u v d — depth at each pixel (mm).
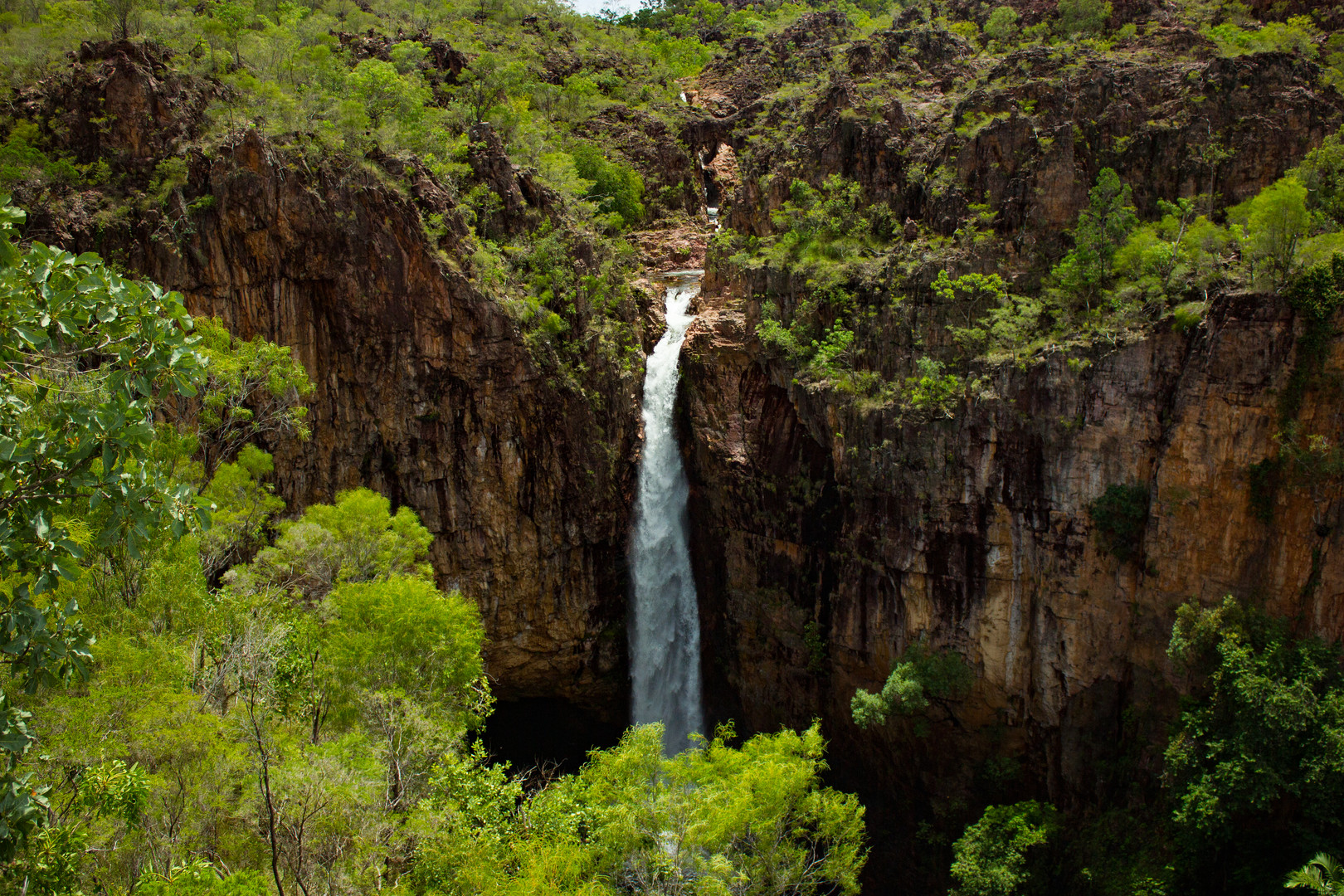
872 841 43531
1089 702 36594
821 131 57375
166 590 26500
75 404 12570
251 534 37125
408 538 38281
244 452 37688
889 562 42031
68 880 16109
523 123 65125
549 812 27609
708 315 54156
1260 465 32188
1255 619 31344
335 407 46062
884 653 42781
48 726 19156
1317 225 35844
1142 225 42156
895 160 52375
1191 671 32531
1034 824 35875
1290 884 25266
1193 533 33688
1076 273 39844
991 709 39625
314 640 29422
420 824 23094
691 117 81688
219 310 43188
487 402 47781
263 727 23078
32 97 46000
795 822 29156
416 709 26812
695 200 77875
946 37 66938
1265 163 42375
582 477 50062
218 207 42656
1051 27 64062
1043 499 37594
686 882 26047
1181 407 33844
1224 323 32844
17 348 12695
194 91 46875
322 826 20969
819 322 48375
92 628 23969
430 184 48250
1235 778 28250
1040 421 37531
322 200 44094
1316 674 29031
